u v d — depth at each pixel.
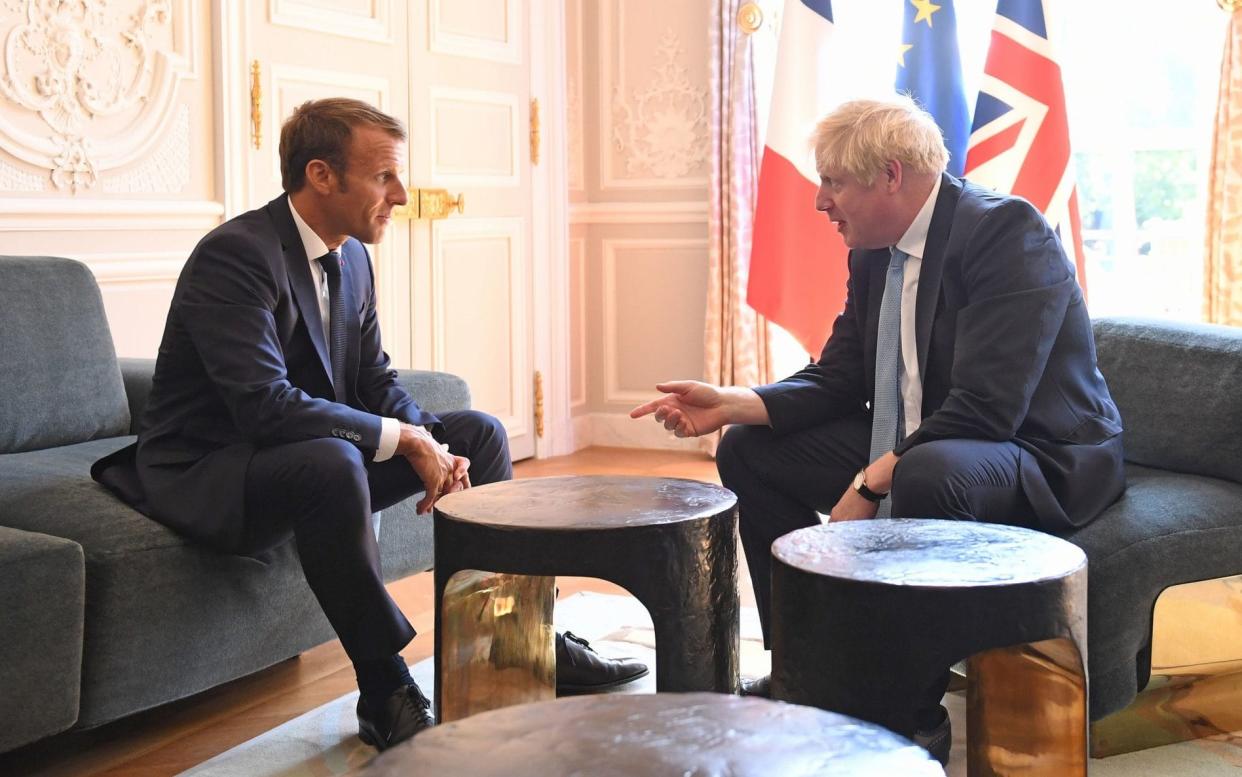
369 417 2.23
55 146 3.15
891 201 2.28
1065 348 2.23
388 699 2.14
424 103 4.42
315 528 2.08
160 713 2.39
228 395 2.15
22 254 3.09
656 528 1.79
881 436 2.34
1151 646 2.08
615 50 5.29
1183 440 2.36
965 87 4.64
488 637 2.04
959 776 2.02
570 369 5.32
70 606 1.93
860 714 1.58
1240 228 4.15
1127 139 4.58
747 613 3.02
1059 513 2.07
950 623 1.52
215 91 3.60
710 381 5.05
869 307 2.40
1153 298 4.61
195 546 2.15
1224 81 4.16
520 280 4.98
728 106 4.96
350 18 4.07
